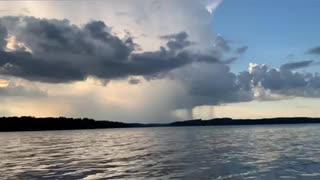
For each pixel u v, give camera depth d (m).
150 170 38.31
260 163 42.56
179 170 37.94
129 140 107.94
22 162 48.59
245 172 35.94
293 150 58.75
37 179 34.03
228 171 36.72
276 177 32.91
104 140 111.81
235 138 102.94
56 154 61.31
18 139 130.75
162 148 70.12
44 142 105.88
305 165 40.16
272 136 109.25
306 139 90.19
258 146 69.06
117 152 62.75
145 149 68.50
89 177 34.47
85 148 76.06
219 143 81.25
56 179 33.81
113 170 38.88
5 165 45.19
